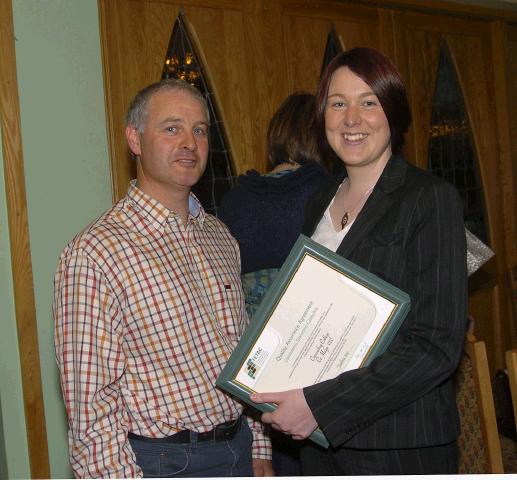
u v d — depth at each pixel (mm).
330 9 3412
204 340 1515
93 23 2582
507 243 4250
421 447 1417
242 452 1584
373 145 1485
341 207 1596
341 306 1414
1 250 2344
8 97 2324
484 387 1757
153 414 1460
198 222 1659
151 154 1540
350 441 1438
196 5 2930
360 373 1376
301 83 3299
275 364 1438
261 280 1886
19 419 2387
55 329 1479
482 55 4137
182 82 1608
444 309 1356
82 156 2539
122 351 1456
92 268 1427
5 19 2316
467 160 4094
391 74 1470
